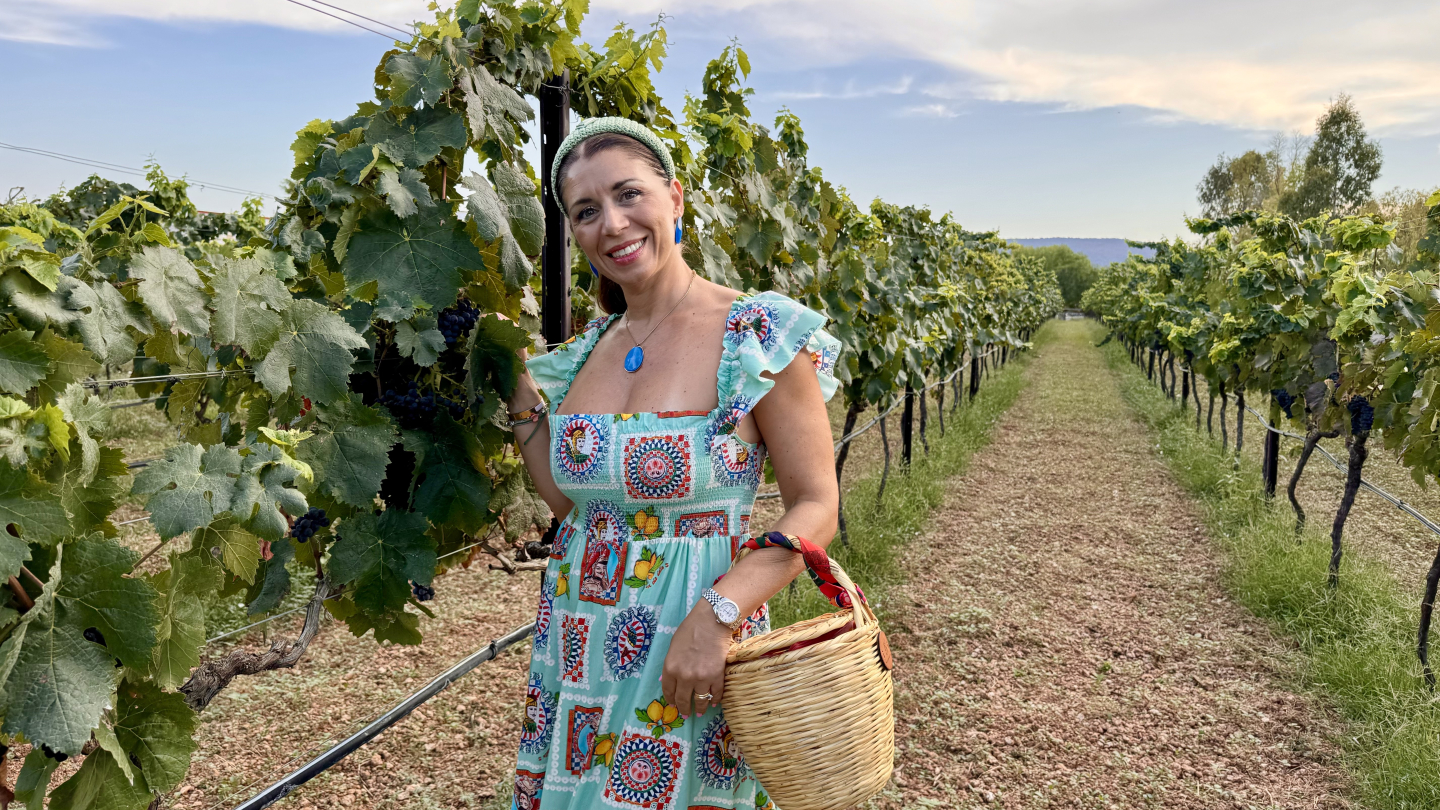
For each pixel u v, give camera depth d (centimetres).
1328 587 477
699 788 134
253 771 314
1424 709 349
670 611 135
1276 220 638
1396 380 430
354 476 169
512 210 204
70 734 109
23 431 104
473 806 296
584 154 142
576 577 145
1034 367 2152
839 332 541
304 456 164
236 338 150
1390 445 436
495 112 202
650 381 142
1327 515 671
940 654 430
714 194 405
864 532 592
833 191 569
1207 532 655
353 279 179
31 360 108
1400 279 489
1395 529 640
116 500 124
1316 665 402
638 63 278
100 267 144
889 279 674
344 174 176
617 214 140
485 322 184
